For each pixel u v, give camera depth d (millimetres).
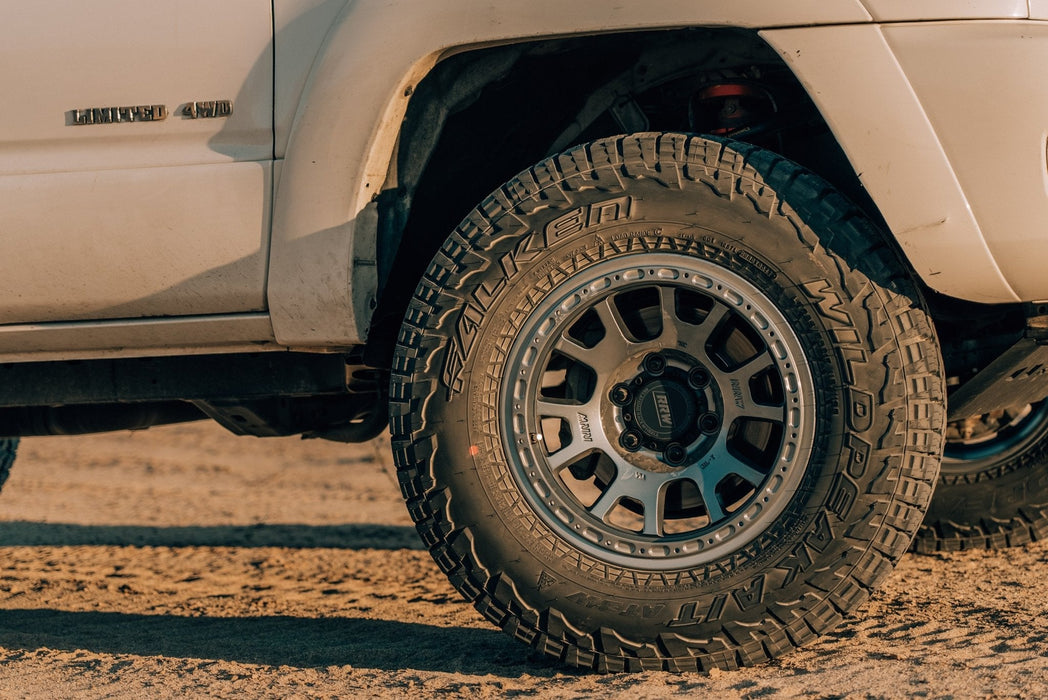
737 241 2803
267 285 3090
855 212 2822
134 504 9156
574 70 3279
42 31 3199
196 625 3996
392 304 3361
